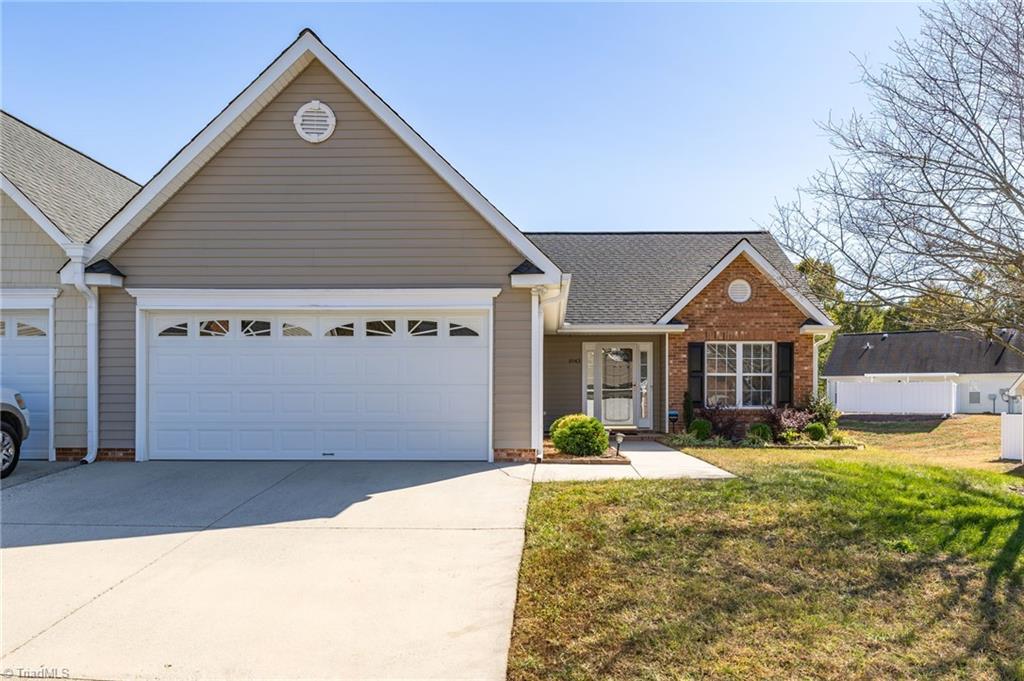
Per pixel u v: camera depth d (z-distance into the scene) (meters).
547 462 10.64
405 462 10.58
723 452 12.93
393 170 10.66
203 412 10.80
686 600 4.89
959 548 5.90
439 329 10.83
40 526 6.93
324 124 10.65
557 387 17.50
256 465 10.30
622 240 20.61
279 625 4.55
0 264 10.88
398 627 4.52
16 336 11.01
